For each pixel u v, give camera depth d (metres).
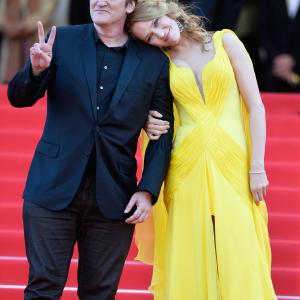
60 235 13.97
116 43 14.18
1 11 27.31
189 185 14.44
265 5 26.48
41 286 13.91
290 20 26.48
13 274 18.36
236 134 14.48
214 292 14.23
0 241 19.20
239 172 14.45
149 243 15.62
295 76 26.58
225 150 14.40
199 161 14.41
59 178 13.91
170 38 14.28
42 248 13.91
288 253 19.06
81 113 13.92
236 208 14.33
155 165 14.18
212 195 14.34
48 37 14.18
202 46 14.59
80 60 13.98
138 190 14.12
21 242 19.22
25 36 27.27
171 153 14.59
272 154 22.48
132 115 14.04
